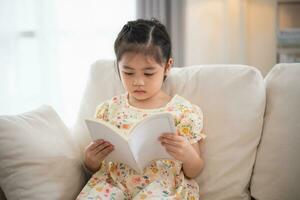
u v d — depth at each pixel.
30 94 2.48
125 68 1.13
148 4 2.31
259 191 1.15
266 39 2.35
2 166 1.02
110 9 2.45
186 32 2.43
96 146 1.11
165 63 1.18
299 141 1.11
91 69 1.42
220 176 1.17
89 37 2.49
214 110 1.22
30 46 2.44
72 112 2.57
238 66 1.28
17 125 1.05
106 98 1.35
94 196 1.07
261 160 1.17
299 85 1.17
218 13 2.39
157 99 1.24
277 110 1.18
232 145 1.18
